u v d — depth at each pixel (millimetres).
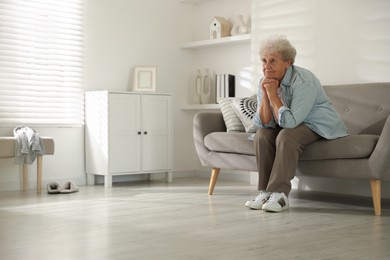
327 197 4242
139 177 5684
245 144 4051
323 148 3543
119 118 5098
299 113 3436
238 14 5688
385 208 3682
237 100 4539
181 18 6090
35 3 4961
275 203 3467
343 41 4457
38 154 4539
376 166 3332
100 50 5426
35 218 3244
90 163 5234
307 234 2752
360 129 4000
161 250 2383
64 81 5156
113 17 5523
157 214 3383
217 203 3879
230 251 2367
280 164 3480
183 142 6078
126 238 2643
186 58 6121
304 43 4738
